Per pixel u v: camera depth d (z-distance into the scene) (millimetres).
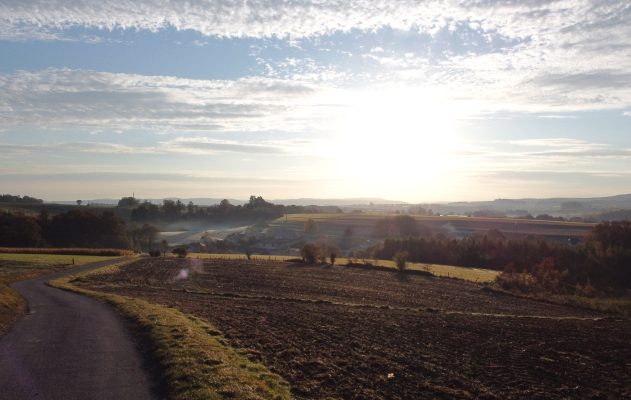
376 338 24984
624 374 20625
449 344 24719
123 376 14047
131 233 152875
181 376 13648
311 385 15617
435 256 107125
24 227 111812
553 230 126188
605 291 63844
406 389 16297
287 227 179875
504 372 19812
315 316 31625
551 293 61594
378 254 117188
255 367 16594
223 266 82375
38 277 54219
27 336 19734
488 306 47875
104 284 50750
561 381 19062
